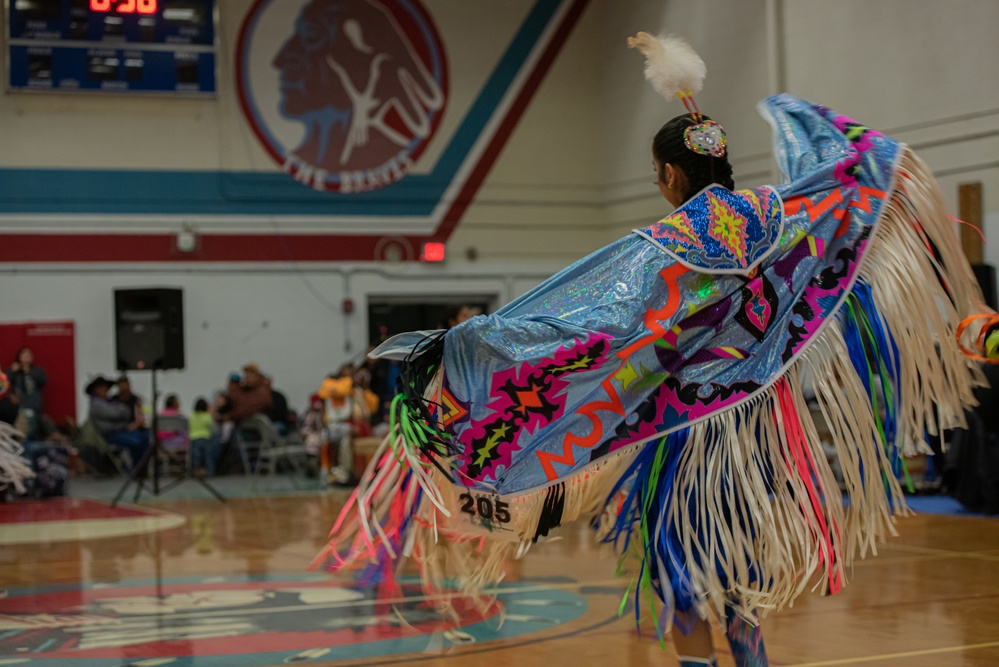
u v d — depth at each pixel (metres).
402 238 14.26
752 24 12.00
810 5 10.91
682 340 2.19
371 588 4.67
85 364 13.19
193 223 13.57
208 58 13.39
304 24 13.87
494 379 2.17
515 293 14.64
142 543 6.52
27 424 10.31
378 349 2.18
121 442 11.99
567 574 4.96
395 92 14.23
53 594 4.68
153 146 13.45
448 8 14.39
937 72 9.58
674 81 2.30
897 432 2.37
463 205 14.48
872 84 10.22
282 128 13.83
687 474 2.15
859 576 4.67
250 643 3.56
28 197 13.07
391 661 3.25
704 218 2.19
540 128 14.77
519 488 2.22
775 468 2.18
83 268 13.22
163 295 9.47
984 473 6.98
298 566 5.40
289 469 13.02
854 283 2.32
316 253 13.98
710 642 2.21
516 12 14.64
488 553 2.39
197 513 8.36
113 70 13.12
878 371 2.35
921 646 3.31
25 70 12.89
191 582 4.95
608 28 14.63
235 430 12.11
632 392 2.19
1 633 3.79
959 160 9.41
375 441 10.48
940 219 2.40
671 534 2.14
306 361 13.92
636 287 2.14
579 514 2.36
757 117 11.97
